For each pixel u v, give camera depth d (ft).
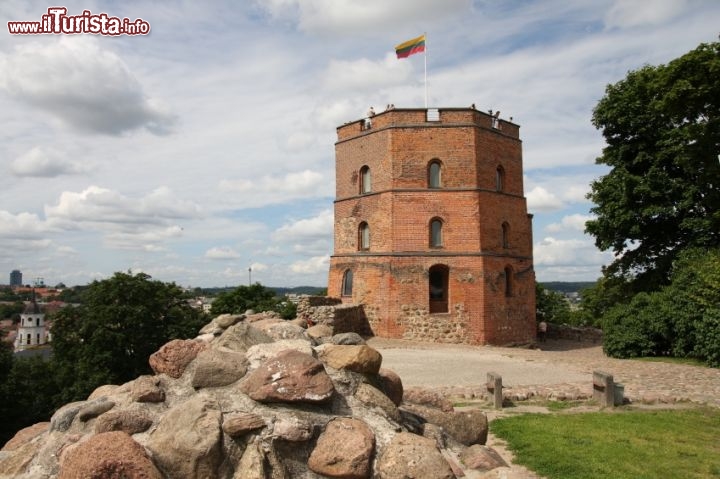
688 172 92.53
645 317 80.48
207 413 15.61
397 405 21.72
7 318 333.83
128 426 16.15
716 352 68.18
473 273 95.61
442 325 94.32
